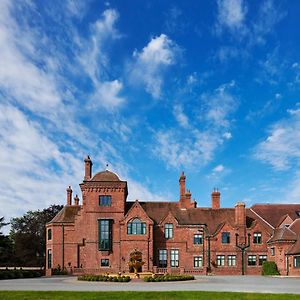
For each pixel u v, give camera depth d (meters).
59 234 71.81
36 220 107.44
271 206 79.12
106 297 26.28
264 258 71.25
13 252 94.75
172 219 72.56
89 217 70.69
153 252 70.94
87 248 69.81
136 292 29.28
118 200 71.31
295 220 70.06
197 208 76.44
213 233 71.88
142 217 70.75
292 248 64.56
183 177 77.00
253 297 25.98
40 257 103.44
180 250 71.56
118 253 69.75
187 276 47.34
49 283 41.56
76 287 35.25
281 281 45.22
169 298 25.73
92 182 71.50
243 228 71.81
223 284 39.25
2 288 34.28
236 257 70.88
